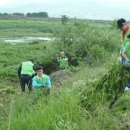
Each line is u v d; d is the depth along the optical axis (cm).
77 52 3198
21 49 4016
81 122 861
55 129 830
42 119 859
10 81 2720
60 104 945
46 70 3209
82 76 1788
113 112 965
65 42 3272
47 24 12469
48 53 3247
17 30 11056
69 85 1525
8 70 2866
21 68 1955
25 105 1092
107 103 1004
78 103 986
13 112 988
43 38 8538
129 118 913
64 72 2483
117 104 1027
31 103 1131
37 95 1221
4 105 1176
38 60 3241
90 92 1023
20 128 846
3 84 2494
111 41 3288
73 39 3244
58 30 3334
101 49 3017
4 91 1833
